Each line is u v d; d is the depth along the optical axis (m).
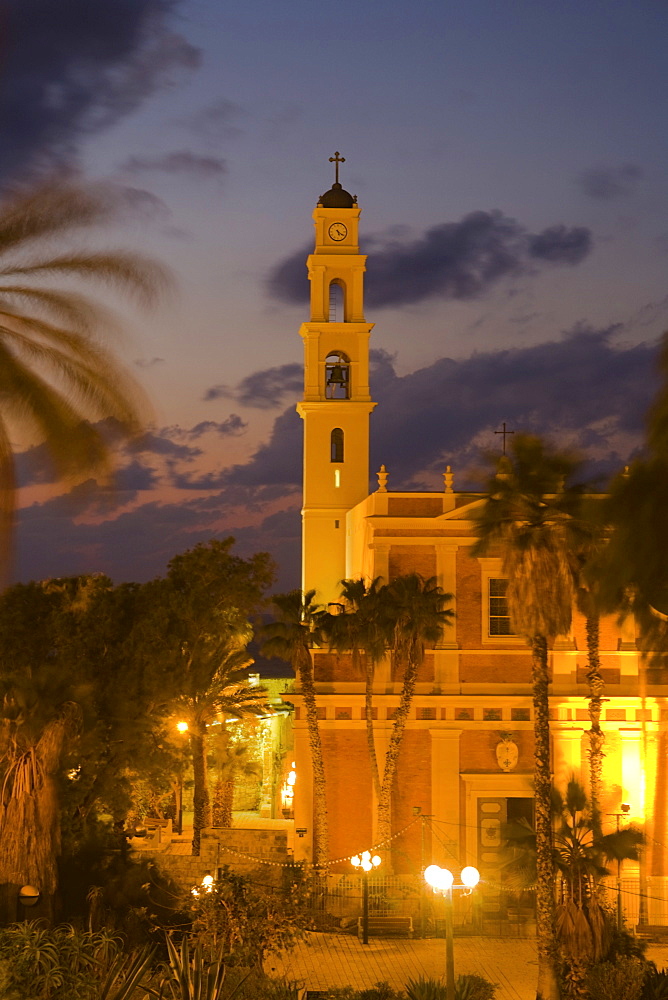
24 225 14.99
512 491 38.91
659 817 53.72
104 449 15.29
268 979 32.50
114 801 53.00
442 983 35.78
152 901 40.59
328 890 52.28
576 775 54.59
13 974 20.22
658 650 42.06
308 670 53.62
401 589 52.47
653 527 24.44
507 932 49.59
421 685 54.97
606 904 43.31
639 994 36.78
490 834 54.16
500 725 54.84
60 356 15.20
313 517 64.31
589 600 44.16
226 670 63.59
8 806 35.72
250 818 72.50
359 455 64.50
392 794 54.47
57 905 37.03
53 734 36.44
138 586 63.38
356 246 66.12
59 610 59.09
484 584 55.41
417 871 53.84
